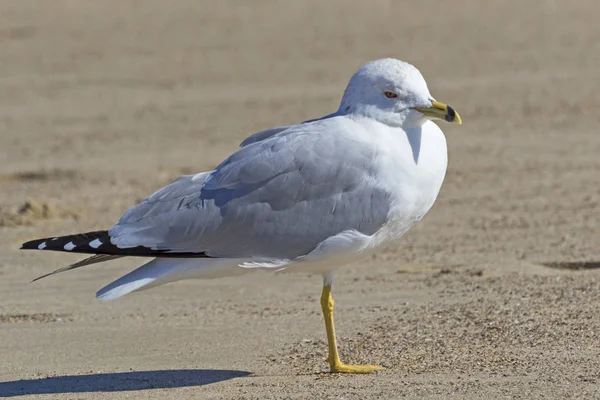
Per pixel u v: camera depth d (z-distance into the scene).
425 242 16.83
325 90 31.50
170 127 27.75
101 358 11.47
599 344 11.04
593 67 33.59
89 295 14.32
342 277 14.80
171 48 39.81
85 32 43.31
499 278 14.24
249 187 10.58
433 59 36.00
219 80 34.00
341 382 10.24
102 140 26.59
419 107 10.67
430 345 11.38
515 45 38.06
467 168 22.41
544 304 12.70
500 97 29.91
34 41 41.56
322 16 46.16
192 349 11.69
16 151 25.56
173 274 10.52
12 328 12.80
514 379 10.00
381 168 10.55
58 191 21.47
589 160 22.64
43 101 31.77
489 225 17.83
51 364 11.30
